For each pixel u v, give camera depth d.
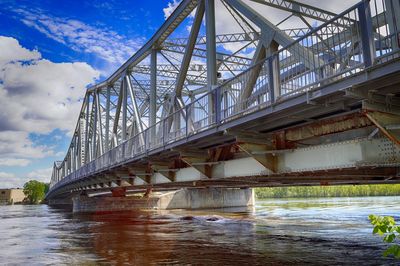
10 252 18.33
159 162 20.53
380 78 7.16
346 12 8.06
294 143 11.63
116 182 30.66
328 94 8.28
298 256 14.95
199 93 49.56
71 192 66.19
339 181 19.62
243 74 12.33
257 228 26.27
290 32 26.77
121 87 39.88
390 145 8.64
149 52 33.66
